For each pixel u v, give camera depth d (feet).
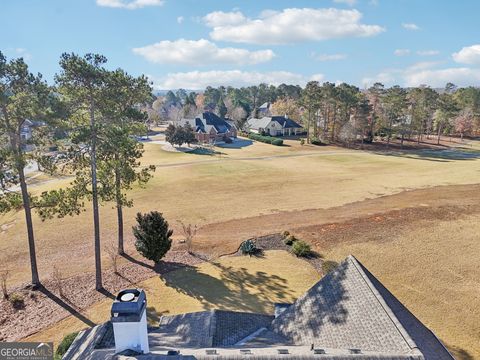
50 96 58.70
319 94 288.92
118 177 73.82
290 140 318.65
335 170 188.85
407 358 26.03
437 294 65.21
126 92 70.90
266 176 173.06
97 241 65.87
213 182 159.43
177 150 255.09
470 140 331.16
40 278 71.77
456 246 85.56
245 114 444.14
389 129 294.05
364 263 78.02
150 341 36.91
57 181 157.28
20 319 57.31
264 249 86.43
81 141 62.75
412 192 139.03
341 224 101.60
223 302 62.64
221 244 88.99
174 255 82.48
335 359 26.86
